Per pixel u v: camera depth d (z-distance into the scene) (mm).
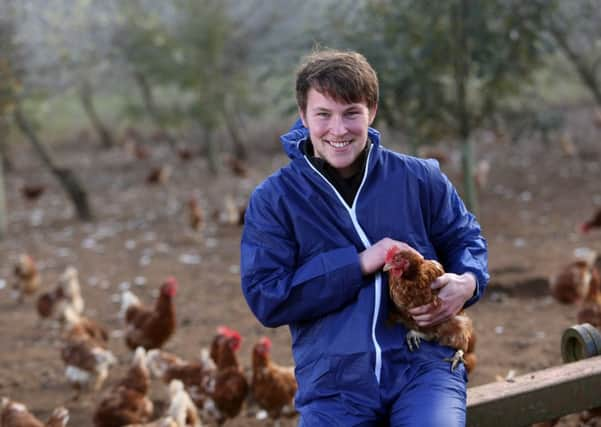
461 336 2676
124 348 6969
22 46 11414
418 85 8547
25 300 8844
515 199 12992
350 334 2543
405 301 2553
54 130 25047
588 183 13734
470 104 9461
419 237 2688
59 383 6121
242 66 17141
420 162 2771
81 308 7816
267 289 2564
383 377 2543
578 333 3580
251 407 5500
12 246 11812
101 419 4844
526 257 9062
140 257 10570
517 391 3123
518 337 6477
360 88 2559
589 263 7352
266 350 5020
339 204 2625
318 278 2525
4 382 6125
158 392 5820
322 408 2547
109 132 24594
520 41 8633
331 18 9070
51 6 12828
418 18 8656
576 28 11164
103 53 15227
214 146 18109
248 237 2670
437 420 2393
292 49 9539
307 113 2645
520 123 9594
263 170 18375
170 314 6297
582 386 3250
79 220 13773
